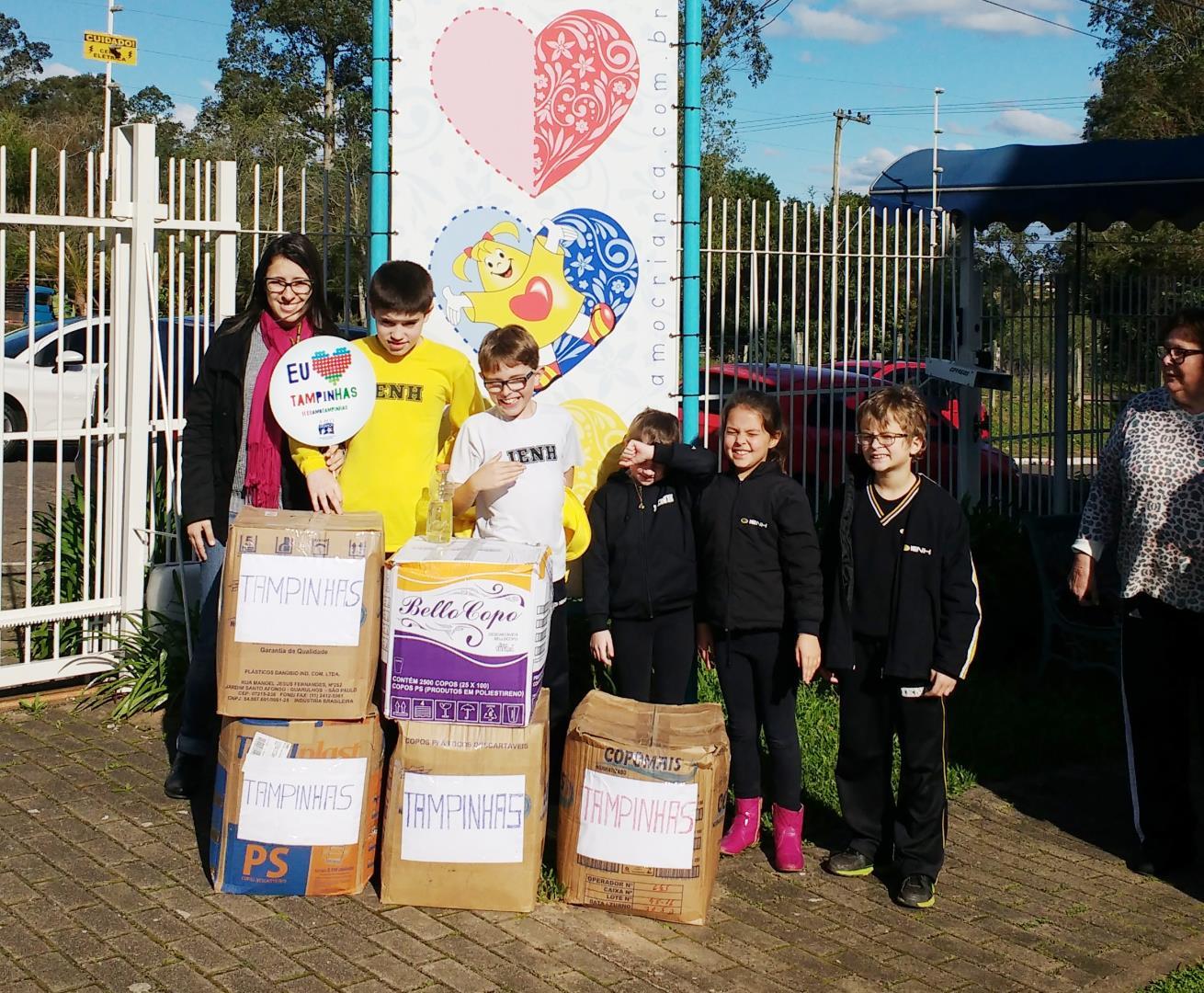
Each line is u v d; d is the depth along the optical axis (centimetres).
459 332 535
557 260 540
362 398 441
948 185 842
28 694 591
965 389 837
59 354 585
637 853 401
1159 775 463
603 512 477
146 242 590
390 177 527
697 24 539
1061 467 943
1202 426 454
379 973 360
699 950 388
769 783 535
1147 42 3177
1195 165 785
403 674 398
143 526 606
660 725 425
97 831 448
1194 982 377
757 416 450
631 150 543
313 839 399
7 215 561
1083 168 807
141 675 584
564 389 547
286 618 394
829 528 452
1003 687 693
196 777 482
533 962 372
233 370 466
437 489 428
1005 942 406
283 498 469
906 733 434
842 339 795
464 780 397
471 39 525
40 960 357
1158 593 459
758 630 452
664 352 553
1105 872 467
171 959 362
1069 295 939
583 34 533
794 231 727
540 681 415
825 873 454
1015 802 536
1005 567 752
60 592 625
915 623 428
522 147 532
